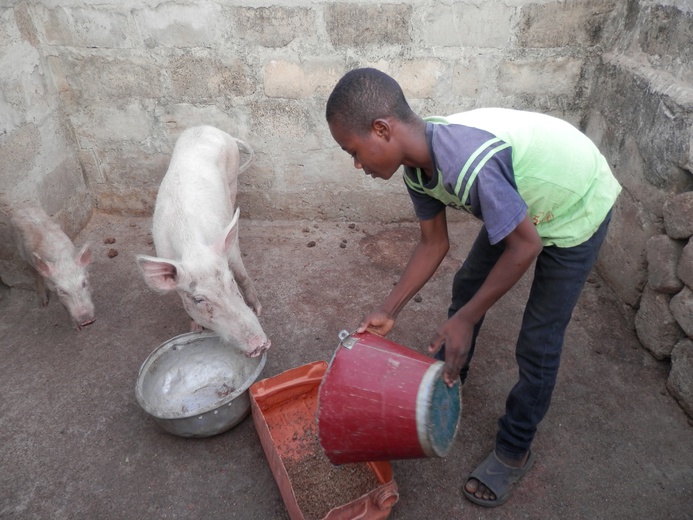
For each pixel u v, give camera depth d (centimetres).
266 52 341
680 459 231
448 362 156
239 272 296
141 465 236
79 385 277
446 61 338
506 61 336
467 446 239
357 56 338
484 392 264
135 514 217
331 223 404
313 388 247
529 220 145
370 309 320
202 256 247
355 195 391
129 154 391
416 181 173
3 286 347
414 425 154
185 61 349
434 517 213
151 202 411
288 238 388
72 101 373
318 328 307
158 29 339
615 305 312
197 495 223
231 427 241
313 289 337
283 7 324
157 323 316
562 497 218
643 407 254
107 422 256
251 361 272
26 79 336
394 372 161
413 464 232
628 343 288
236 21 332
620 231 306
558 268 178
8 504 222
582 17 319
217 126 373
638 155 288
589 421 248
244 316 248
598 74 333
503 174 145
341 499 211
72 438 249
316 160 379
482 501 214
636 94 291
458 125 152
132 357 293
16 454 242
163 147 386
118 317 321
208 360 270
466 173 143
